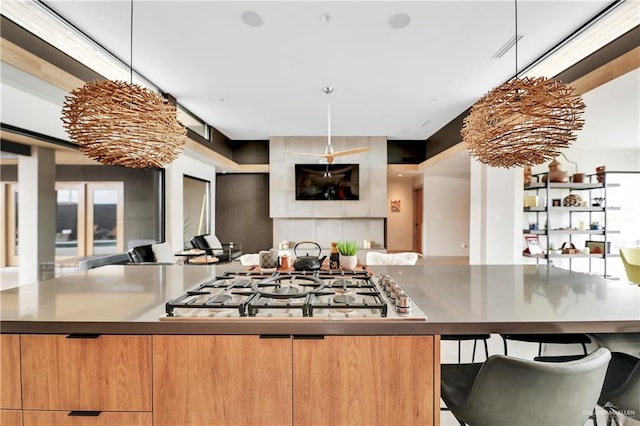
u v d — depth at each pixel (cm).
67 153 461
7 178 420
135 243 537
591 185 489
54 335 123
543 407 107
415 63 364
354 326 123
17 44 253
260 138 786
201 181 725
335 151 758
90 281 198
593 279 206
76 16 273
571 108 163
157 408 123
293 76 400
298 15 274
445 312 136
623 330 125
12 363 123
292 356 124
